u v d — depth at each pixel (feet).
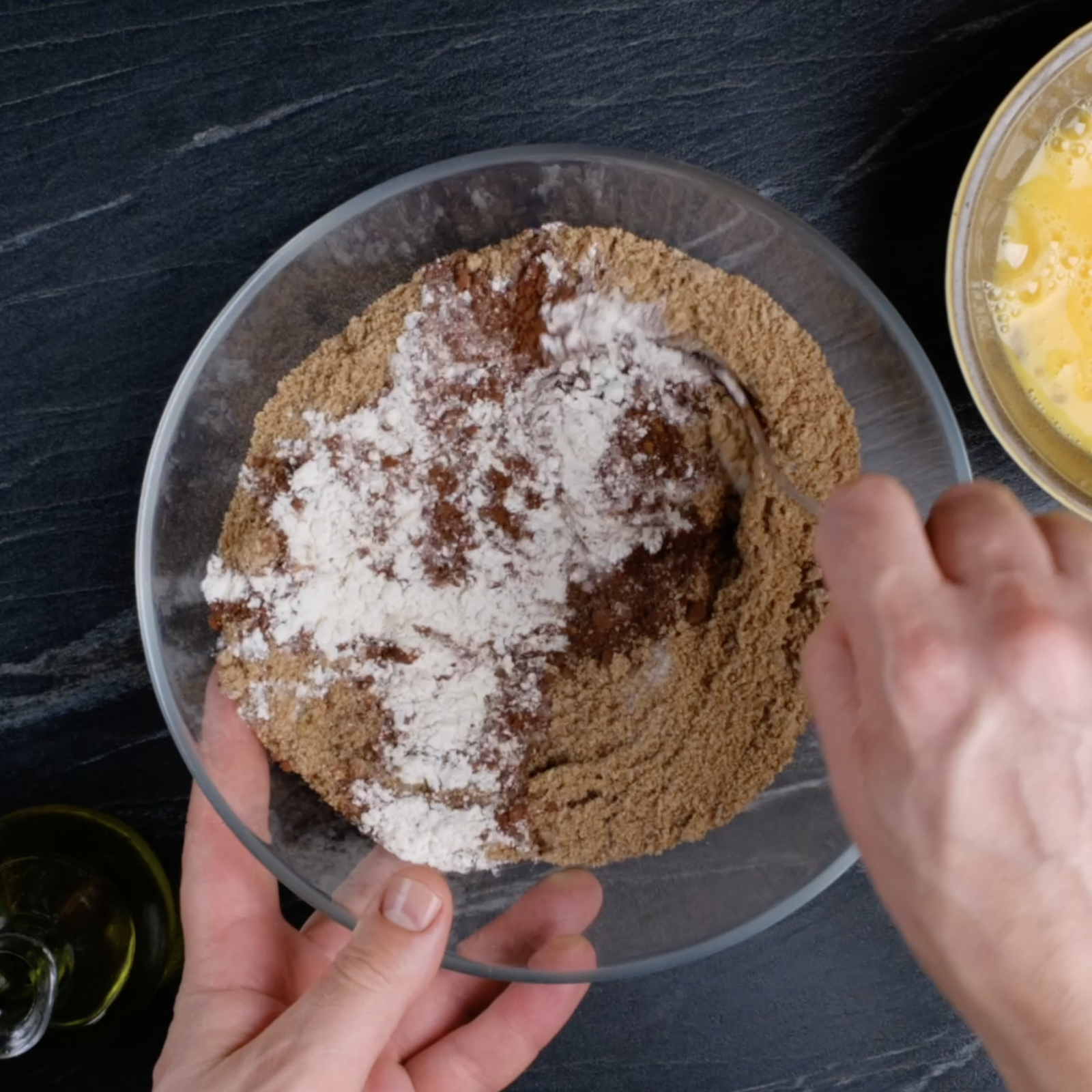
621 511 1.54
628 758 1.52
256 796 1.52
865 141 1.54
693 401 1.54
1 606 1.60
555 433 1.54
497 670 1.55
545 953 1.48
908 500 1.09
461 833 1.52
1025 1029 1.06
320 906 1.45
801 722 1.51
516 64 1.55
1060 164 1.51
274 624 1.53
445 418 1.55
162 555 1.51
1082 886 1.04
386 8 1.55
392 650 1.54
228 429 1.54
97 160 1.57
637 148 1.56
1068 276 1.52
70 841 1.59
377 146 1.56
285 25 1.56
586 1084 1.62
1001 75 1.53
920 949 1.10
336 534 1.54
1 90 1.57
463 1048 1.55
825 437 1.51
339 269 1.52
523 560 1.55
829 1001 1.61
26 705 1.60
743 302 1.51
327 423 1.55
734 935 1.45
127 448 1.59
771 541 1.50
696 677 1.52
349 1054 1.31
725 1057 1.61
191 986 1.47
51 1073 1.60
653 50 1.55
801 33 1.54
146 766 1.60
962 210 1.43
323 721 1.53
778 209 1.45
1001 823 1.03
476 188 1.49
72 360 1.59
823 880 1.46
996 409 1.46
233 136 1.57
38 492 1.60
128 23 1.56
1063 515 1.14
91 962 1.54
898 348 1.48
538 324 1.54
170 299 1.58
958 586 1.07
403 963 1.32
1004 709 1.03
